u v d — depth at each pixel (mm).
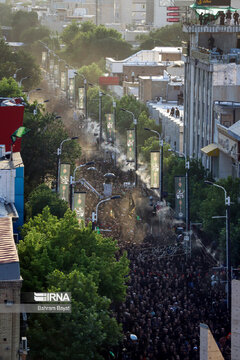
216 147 170625
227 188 135000
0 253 78500
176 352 90375
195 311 102500
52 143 165750
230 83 175125
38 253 89562
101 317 80750
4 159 124500
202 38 198375
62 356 76875
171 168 170625
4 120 137250
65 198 138500
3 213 106625
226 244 116250
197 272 120375
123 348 90375
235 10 199875
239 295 69000
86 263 89938
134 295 105688
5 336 74062
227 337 92875
